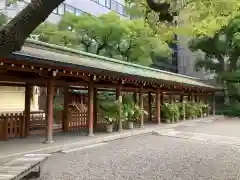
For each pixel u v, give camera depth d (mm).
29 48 8195
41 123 11398
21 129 9766
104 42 23828
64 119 11695
